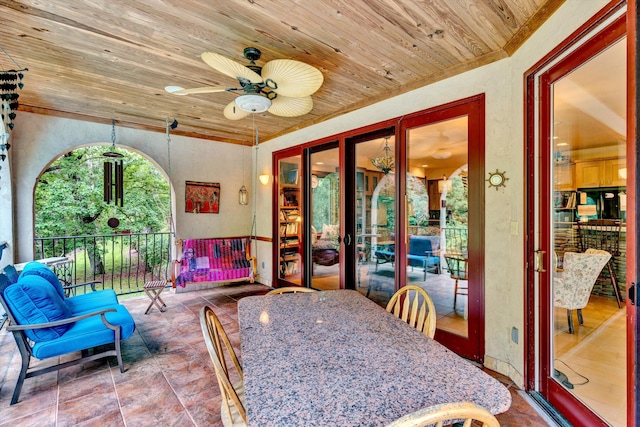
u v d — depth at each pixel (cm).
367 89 318
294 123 447
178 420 188
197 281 418
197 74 279
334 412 86
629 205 111
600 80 180
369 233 363
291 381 102
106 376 236
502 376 234
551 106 198
